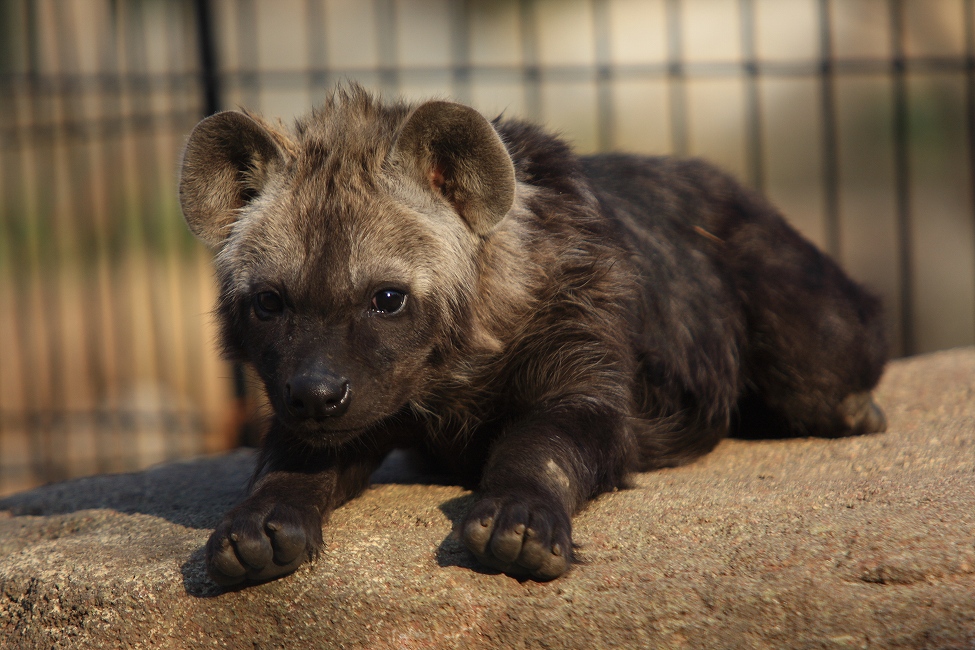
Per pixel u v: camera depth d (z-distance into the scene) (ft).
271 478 17.44
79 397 48.16
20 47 60.95
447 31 75.92
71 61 59.88
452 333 17.71
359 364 16.49
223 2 56.65
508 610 15.31
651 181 22.81
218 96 40.88
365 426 16.75
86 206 59.31
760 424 23.80
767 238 22.99
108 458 43.19
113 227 58.39
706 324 21.61
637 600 15.15
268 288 16.94
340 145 17.80
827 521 16.22
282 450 18.12
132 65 52.11
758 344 22.62
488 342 18.16
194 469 25.08
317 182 17.49
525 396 18.72
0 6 60.85
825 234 62.03
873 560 15.17
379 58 53.01
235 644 16.12
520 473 16.08
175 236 59.36
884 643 14.61
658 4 76.64
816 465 19.93
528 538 14.82
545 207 19.21
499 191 17.46
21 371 48.32
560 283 18.72
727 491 18.10
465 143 17.35
